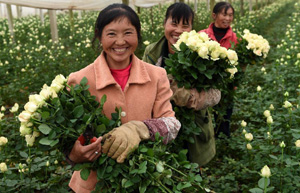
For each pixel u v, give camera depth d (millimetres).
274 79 5707
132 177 1545
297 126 3264
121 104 1747
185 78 2439
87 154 1505
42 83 6602
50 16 11195
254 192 2074
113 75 1820
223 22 4047
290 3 33312
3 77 7297
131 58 1853
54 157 3344
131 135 1539
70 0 6461
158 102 1831
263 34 13945
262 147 3002
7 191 2824
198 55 2318
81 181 1829
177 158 1737
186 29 2738
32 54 8938
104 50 1738
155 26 14508
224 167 3459
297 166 2826
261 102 4742
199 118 2738
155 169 1608
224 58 2414
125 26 1635
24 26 17812
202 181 1685
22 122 1513
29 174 3000
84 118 1552
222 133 4043
